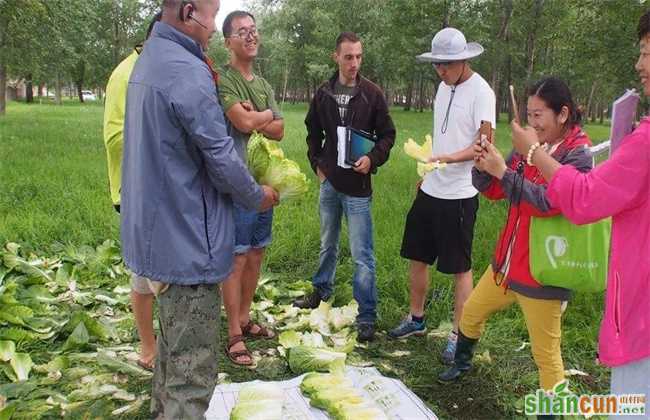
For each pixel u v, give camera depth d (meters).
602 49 12.52
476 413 3.53
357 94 4.28
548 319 3.09
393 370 3.95
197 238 2.58
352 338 4.23
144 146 2.52
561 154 2.90
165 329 2.74
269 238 4.15
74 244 5.91
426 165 3.71
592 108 53.16
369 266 4.35
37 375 3.70
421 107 54.22
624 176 2.12
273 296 5.03
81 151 12.12
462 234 3.98
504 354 4.15
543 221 2.93
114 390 3.53
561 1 23.36
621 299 2.19
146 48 2.61
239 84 3.74
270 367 3.94
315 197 7.98
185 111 2.45
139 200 2.55
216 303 2.73
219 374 3.79
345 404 3.27
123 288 5.03
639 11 11.77
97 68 51.72
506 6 27.12
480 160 3.05
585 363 4.08
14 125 18.62
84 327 4.08
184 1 2.55
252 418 3.16
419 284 4.33
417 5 28.53
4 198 7.29
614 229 2.26
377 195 8.20
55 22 19.48
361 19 44.50
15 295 4.67
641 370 2.16
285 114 35.00
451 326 4.49
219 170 2.54
